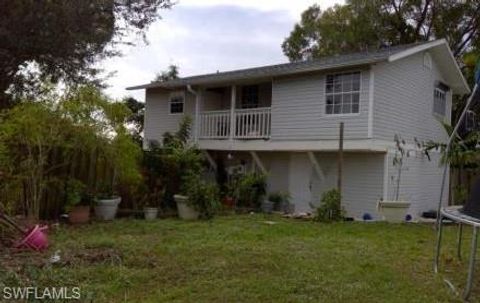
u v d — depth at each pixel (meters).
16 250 6.36
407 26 27.08
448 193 16.98
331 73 14.81
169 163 12.59
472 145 14.35
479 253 7.38
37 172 9.42
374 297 4.90
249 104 18.62
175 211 12.27
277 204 15.79
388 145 14.59
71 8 12.63
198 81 17.98
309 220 11.66
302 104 15.55
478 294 5.14
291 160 16.58
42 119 9.24
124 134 10.56
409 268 6.27
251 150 16.66
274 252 6.92
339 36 28.11
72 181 10.21
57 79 14.06
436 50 17.19
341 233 9.27
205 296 4.80
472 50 24.92
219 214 12.33
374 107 13.94
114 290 4.91
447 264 6.59
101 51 15.17
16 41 12.63
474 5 25.38
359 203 14.85
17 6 12.35
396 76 15.15
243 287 5.11
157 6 16.25
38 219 9.43
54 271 5.39
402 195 15.30
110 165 10.97
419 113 16.62
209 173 18.19
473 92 6.12
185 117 17.83
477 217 5.28
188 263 6.11
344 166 15.30
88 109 9.86
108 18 14.56
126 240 7.60
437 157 17.45
